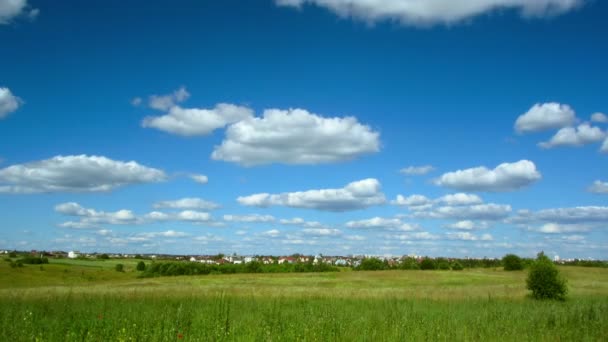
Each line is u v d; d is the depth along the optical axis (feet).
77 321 47.29
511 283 212.43
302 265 355.77
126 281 209.87
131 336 39.01
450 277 245.86
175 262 341.82
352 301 96.53
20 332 40.19
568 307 81.00
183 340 39.55
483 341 48.55
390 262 406.00
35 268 279.90
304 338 43.24
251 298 95.04
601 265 365.40
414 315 66.18
